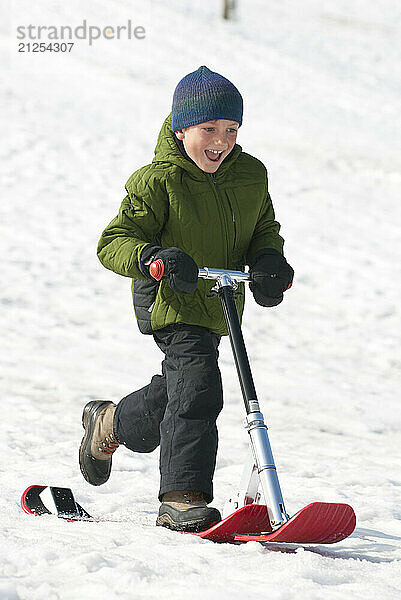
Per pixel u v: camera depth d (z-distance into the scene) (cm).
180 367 1038
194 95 1034
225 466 1655
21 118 6112
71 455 1603
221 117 1034
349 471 1648
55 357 2588
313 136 7131
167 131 1088
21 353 2597
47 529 943
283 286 1048
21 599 696
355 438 2034
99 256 1062
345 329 3403
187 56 8975
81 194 4900
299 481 1516
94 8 9656
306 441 1952
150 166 1081
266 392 2448
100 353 2694
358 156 6656
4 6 9138
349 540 1042
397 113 8438
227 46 9812
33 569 771
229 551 874
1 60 7606
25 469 1465
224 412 2184
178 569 784
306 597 721
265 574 790
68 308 3206
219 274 1012
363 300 3794
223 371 2636
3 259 3738
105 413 1160
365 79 9750
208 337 1059
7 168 5119
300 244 4562
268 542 945
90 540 884
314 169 6156
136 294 1089
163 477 1006
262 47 10231
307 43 11125
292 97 8344
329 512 867
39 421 1894
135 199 1064
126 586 730
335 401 2416
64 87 7212
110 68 8044
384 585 783
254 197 1105
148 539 904
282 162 6206
